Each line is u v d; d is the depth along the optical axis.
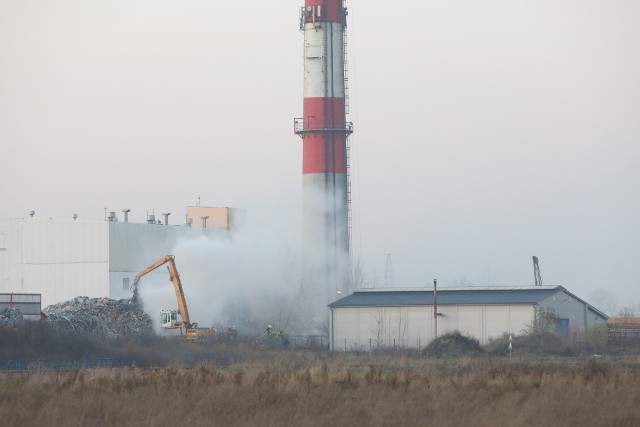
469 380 179.88
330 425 126.88
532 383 173.88
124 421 133.25
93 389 168.75
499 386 166.50
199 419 131.75
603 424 125.12
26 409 143.00
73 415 136.62
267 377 185.00
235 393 154.75
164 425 130.00
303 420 128.75
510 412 131.38
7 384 177.12
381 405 138.62
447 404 139.75
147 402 145.50
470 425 124.88
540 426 124.00
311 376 192.88
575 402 138.00
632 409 135.25
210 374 191.75
